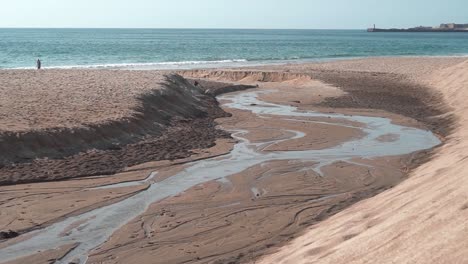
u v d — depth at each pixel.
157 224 10.88
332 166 16.11
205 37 177.00
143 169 15.34
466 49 106.31
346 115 26.62
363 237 7.98
